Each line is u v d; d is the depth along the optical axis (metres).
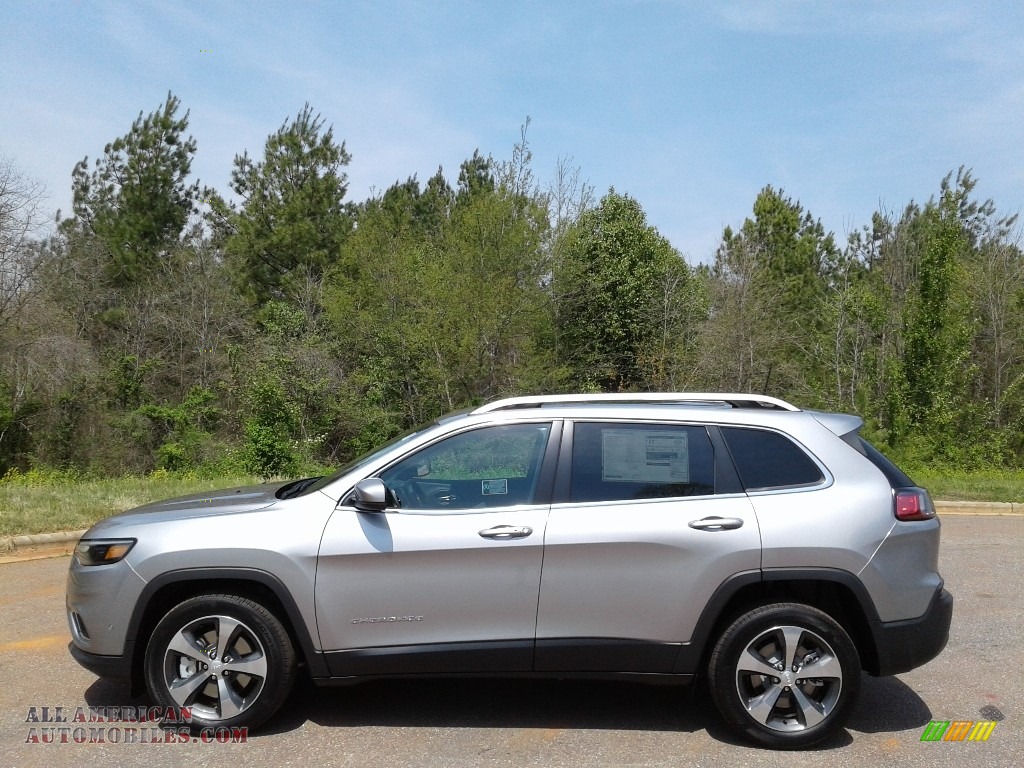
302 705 4.70
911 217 26.52
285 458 20.72
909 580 4.27
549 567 4.21
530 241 22.83
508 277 22.62
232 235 31.30
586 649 4.22
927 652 4.29
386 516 4.29
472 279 22.38
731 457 4.40
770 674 4.20
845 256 28.06
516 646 4.22
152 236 31.78
